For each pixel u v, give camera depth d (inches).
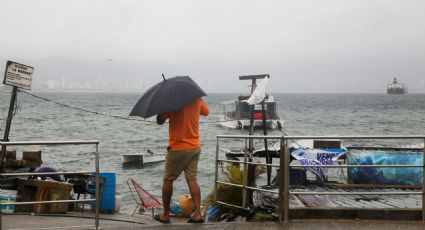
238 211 356.5
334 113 3905.0
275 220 305.0
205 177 907.4
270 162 436.5
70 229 282.2
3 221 322.3
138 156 1087.0
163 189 290.4
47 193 359.6
